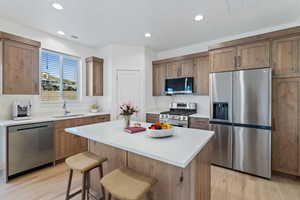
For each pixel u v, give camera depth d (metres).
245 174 2.49
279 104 2.34
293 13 2.41
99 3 2.16
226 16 2.51
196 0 2.10
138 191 1.08
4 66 2.36
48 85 3.34
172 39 3.55
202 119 3.10
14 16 2.52
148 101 4.18
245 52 2.55
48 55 3.33
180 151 1.18
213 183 2.24
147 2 2.14
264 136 2.30
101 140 1.50
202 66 3.48
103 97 4.10
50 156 2.73
